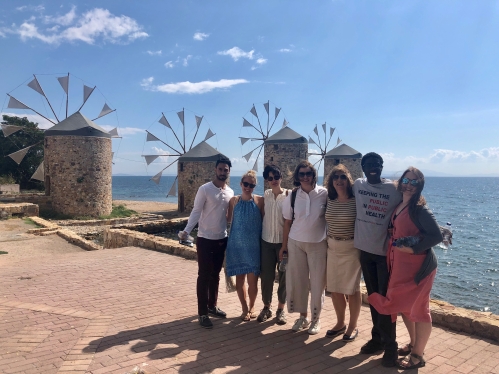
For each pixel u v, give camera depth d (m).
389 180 3.89
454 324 4.45
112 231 12.33
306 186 4.32
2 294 5.77
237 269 4.66
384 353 3.64
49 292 5.91
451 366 3.57
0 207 16.95
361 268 4.04
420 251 3.39
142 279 6.78
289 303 4.41
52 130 24.06
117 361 3.59
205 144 30.80
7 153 42.06
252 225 4.70
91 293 5.89
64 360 3.60
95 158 24.61
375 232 3.77
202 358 3.71
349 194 4.05
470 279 15.61
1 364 3.51
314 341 4.19
